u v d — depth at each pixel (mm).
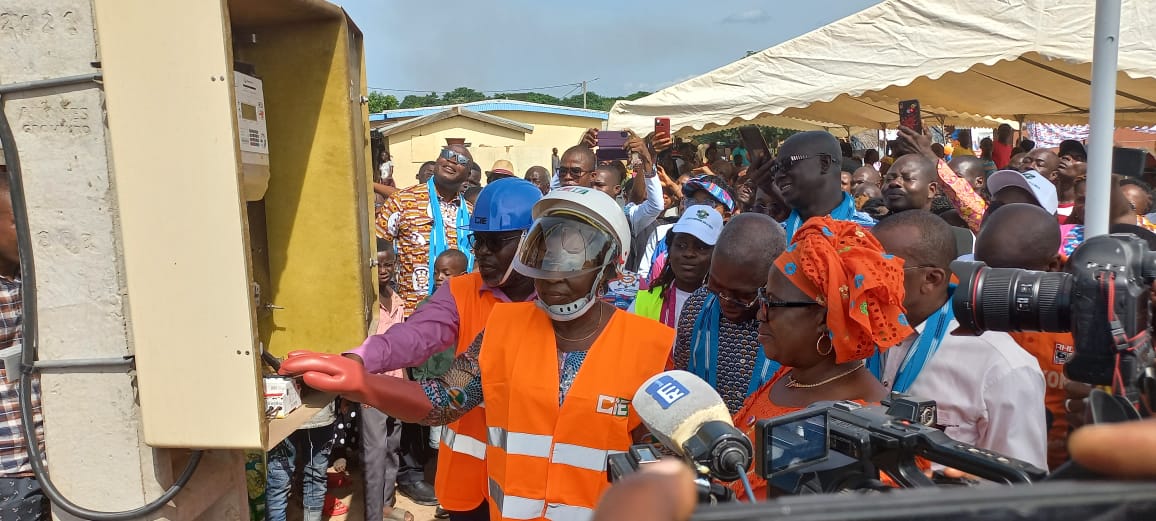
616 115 9664
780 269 1736
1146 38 5566
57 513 1942
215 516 2193
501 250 2639
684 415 1307
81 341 1850
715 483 1221
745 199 4906
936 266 1975
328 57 2350
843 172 6066
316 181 2426
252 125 2100
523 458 2168
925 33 6719
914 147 4684
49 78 1779
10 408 2188
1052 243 2424
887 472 1169
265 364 2197
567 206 2219
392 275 4523
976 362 1900
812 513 489
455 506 2629
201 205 1723
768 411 1827
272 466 4148
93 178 1790
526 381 2193
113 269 1811
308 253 2465
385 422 4297
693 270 3096
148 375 1798
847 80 7359
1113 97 1861
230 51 1688
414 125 19234
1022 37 6082
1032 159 5320
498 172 8023
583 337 2273
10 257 2316
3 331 2328
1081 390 1662
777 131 21156
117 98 1723
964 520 487
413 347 2467
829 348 1703
